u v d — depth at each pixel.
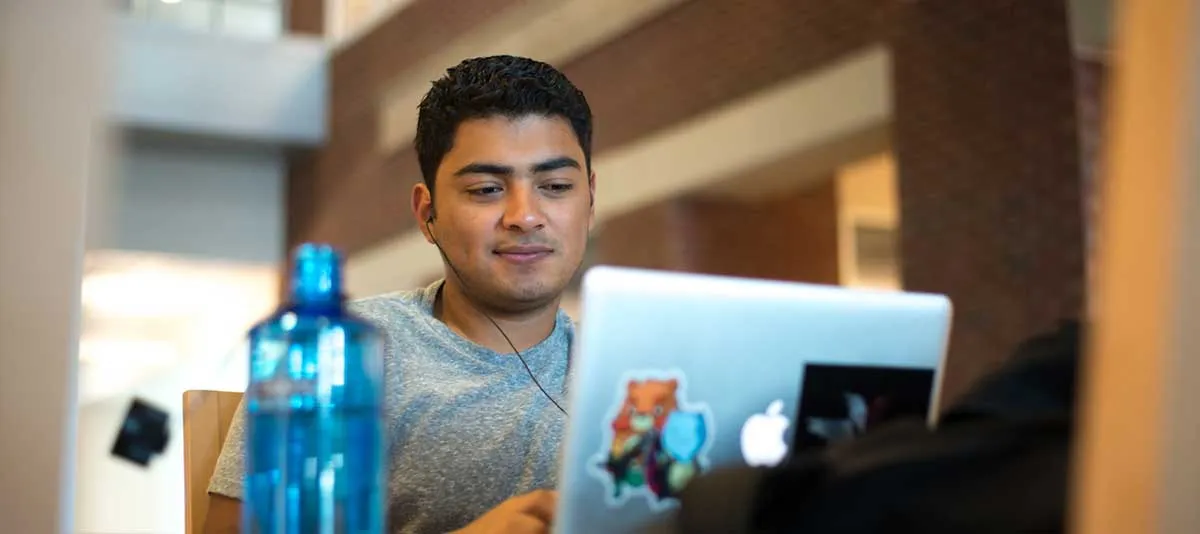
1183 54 0.55
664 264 6.13
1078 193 4.11
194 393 1.29
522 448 1.25
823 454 0.80
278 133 8.44
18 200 0.68
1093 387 0.58
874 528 0.76
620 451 0.88
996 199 4.43
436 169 1.31
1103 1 4.05
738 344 0.91
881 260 6.64
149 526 2.82
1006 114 4.41
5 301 0.67
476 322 1.32
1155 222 0.55
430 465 1.24
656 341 0.88
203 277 8.64
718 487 0.82
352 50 8.03
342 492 0.86
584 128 1.32
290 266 0.91
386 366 1.27
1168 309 0.55
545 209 1.28
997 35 4.45
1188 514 0.55
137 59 8.20
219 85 8.30
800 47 5.40
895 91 4.90
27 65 0.68
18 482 0.67
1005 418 0.78
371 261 7.80
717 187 6.04
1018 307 4.32
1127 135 0.57
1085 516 0.58
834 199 6.55
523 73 1.29
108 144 0.72
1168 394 0.55
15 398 0.67
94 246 0.72
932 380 0.99
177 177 8.54
